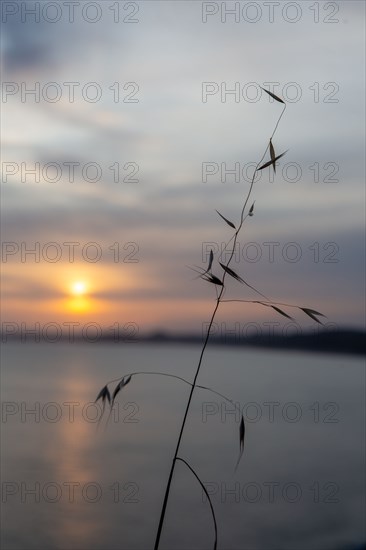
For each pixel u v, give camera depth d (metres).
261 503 8.05
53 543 6.43
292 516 7.39
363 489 8.69
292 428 13.77
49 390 22.58
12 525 6.92
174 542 6.67
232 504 7.99
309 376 25.72
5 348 67.62
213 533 6.87
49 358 47.72
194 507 7.93
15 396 20.64
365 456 10.88
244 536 6.85
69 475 9.46
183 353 55.19
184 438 12.61
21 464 10.19
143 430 13.52
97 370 33.09
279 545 6.45
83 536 6.66
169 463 10.45
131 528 6.94
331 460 10.54
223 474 9.73
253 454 11.17
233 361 39.03
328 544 6.20
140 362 40.06
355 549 6.03
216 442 12.23
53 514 7.41
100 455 10.91
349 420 14.52
